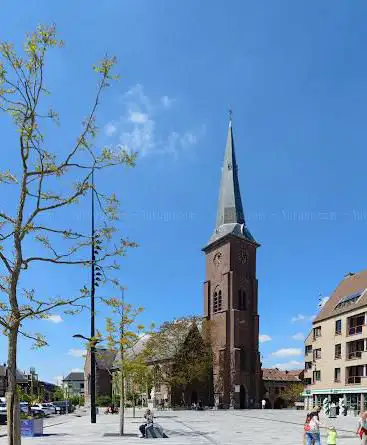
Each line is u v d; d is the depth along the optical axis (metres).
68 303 11.86
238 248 95.88
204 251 101.56
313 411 18.77
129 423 45.31
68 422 47.59
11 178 11.30
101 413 78.94
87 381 123.06
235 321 91.00
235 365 88.56
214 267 97.75
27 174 11.18
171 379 83.69
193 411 77.94
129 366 33.75
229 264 94.12
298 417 54.88
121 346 32.19
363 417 20.06
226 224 99.00
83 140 11.59
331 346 72.69
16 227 11.07
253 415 61.12
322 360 74.94
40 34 10.75
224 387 87.94
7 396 10.24
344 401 67.19
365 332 64.44
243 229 98.12
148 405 92.19
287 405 122.50
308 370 82.12
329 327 73.94
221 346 90.56
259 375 91.62
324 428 36.78
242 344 91.12
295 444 25.12
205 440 27.33
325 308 78.81
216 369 89.62
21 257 11.09
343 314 70.19
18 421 10.15
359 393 64.31
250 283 95.88
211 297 96.94
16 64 10.77
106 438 28.72
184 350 86.56
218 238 97.00
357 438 28.64
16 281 10.93
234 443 25.59
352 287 76.44
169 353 84.94
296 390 112.69
